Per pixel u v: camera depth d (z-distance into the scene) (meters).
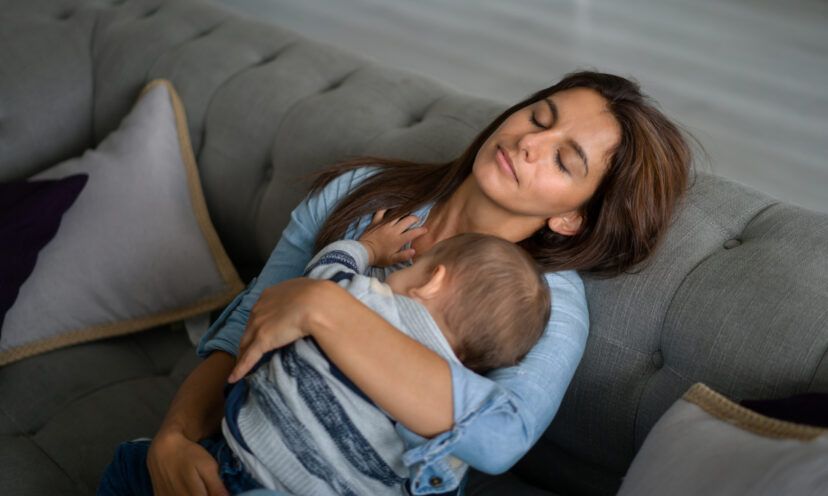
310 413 0.99
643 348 1.19
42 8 2.09
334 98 1.63
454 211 1.29
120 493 1.21
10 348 1.54
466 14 4.48
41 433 1.41
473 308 1.03
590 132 1.19
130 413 1.45
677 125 1.36
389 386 0.96
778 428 0.88
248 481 1.03
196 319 1.67
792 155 3.18
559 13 4.52
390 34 4.16
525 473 1.41
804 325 1.04
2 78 1.92
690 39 4.18
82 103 1.97
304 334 1.01
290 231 1.38
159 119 1.72
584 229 1.27
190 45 1.88
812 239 1.13
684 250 1.20
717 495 0.82
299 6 4.47
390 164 1.38
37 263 1.56
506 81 3.69
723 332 1.09
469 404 0.97
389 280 1.10
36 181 1.63
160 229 1.63
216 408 1.21
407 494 1.03
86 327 1.59
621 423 1.21
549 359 1.10
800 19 4.45
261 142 1.67
